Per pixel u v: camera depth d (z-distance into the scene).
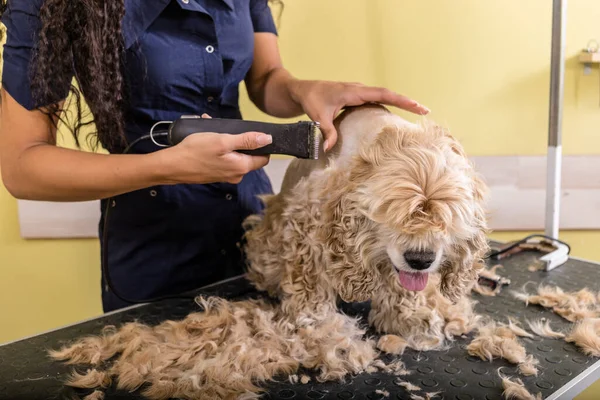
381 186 0.66
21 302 1.63
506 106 1.51
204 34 0.99
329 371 0.70
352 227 0.72
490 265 1.12
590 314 0.85
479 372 0.71
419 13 1.46
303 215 0.82
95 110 0.86
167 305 0.97
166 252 1.11
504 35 1.46
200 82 1.00
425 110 0.87
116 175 0.74
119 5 0.82
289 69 1.50
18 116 0.80
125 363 0.73
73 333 0.87
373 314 0.86
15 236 1.58
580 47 1.46
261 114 1.52
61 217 1.54
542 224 1.56
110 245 1.11
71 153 0.77
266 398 0.66
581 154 1.53
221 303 0.89
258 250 0.95
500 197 1.55
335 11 1.46
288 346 0.77
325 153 0.83
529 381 0.68
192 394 0.66
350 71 1.50
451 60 1.49
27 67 0.80
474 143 1.54
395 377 0.70
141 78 0.96
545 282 1.02
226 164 0.72
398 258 0.67
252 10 1.17
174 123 0.76
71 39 0.80
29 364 0.76
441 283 0.78
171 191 1.07
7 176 0.81
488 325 0.83
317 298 0.84
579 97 1.50
